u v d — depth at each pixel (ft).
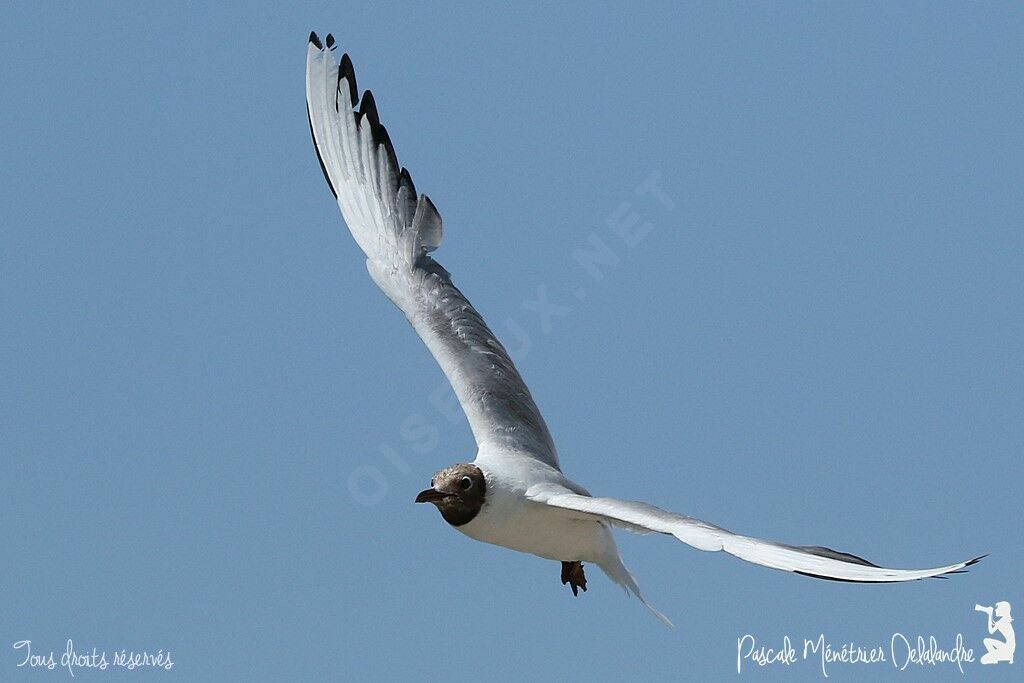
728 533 38.68
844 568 36.19
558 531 45.78
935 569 34.96
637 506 41.27
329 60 54.60
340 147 54.29
